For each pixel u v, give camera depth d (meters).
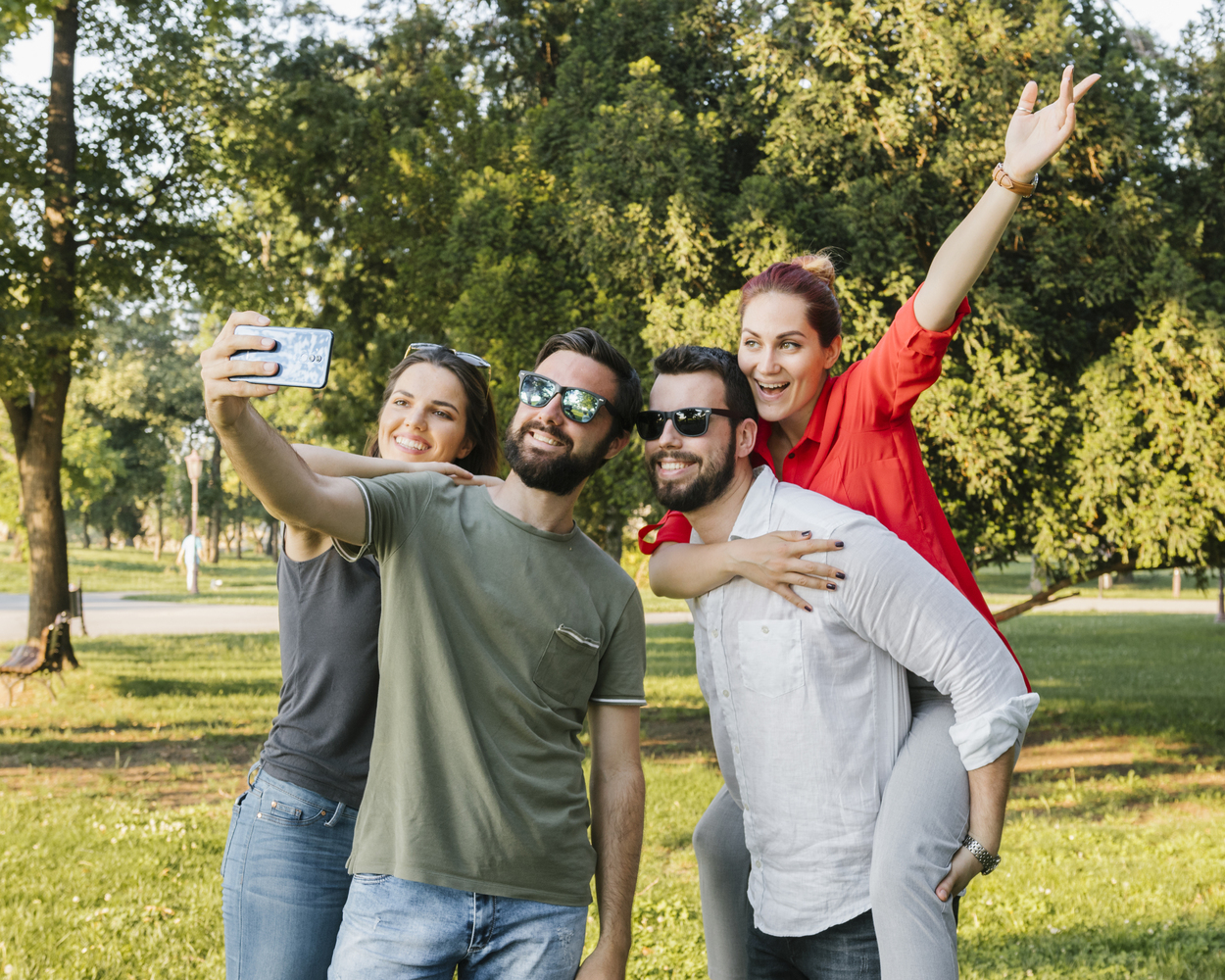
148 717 10.84
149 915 4.88
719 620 2.25
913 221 8.42
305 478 1.90
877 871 2.00
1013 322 8.02
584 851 2.20
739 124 9.62
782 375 2.34
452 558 2.12
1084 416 8.16
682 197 8.45
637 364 9.03
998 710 2.00
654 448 2.25
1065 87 2.04
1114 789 8.16
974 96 8.26
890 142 8.48
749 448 2.28
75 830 6.44
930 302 2.23
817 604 2.11
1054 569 9.12
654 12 10.62
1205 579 9.43
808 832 2.14
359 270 14.78
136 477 44.44
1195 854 6.10
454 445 2.84
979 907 5.18
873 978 2.12
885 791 2.09
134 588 35.59
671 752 9.58
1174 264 8.09
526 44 14.06
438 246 11.99
